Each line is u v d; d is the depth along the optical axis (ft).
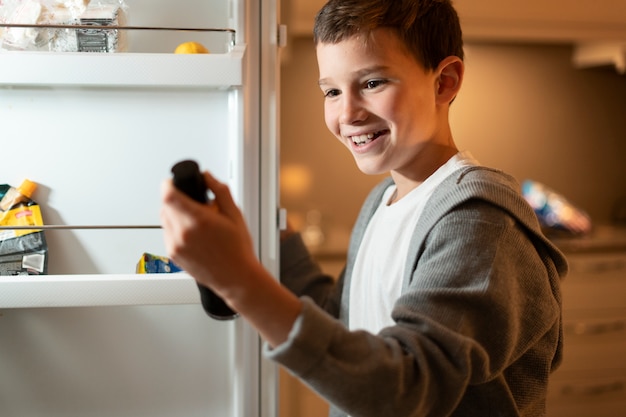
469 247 2.20
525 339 2.30
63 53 2.66
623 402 6.75
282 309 1.73
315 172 6.21
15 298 2.66
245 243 1.66
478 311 2.09
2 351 3.28
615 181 7.43
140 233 3.24
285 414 5.73
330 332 1.77
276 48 3.10
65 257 3.21
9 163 3.15
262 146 3.14
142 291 2.73
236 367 3.14
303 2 5.70
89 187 3.20
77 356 3.32
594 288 6.68
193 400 3.38
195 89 3.17
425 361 1.89
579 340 6.66
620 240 6.80
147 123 3.19
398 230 2.77
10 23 2.77
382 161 2.62
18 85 3.04
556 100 7.14
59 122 3.16
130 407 3.35
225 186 1.70
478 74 6.93
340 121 2.64
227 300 1.72
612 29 6.59
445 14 2.73
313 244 6.20
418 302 2.05
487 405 2.43
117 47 2.86
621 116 7.30
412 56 2.57
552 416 6.66
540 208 7.07
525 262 2.31
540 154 7.19
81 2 2.84
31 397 3.31
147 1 3.18
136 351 3.34
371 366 1.79
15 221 3.04
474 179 2.40
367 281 2.97
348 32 2.51
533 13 6.43
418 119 2.61
